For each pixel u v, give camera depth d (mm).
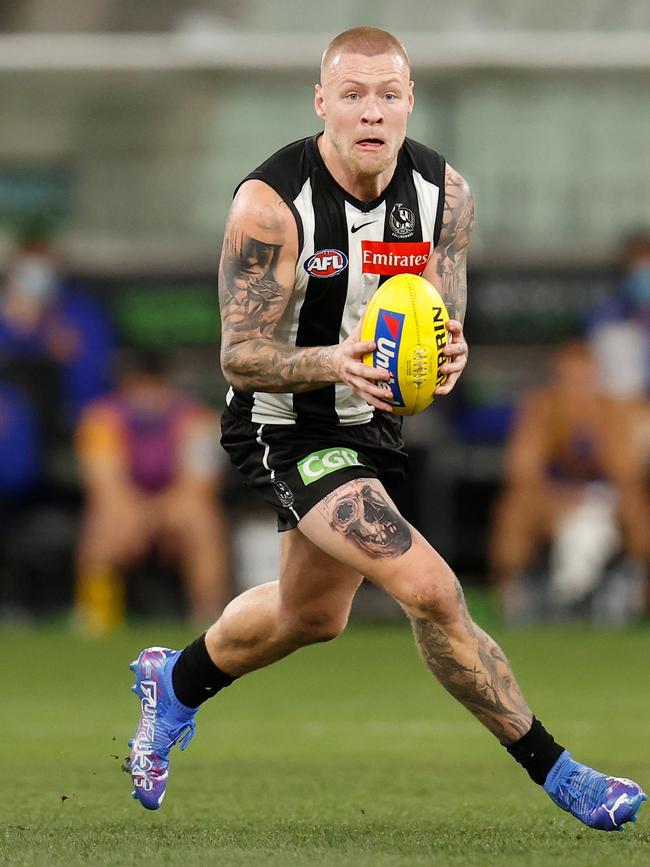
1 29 60312
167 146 57719
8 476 45156
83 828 14984
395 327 13969
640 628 44688
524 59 55531
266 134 58344
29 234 45312
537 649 38656
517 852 13148
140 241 53938
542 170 56094
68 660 36250
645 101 56625
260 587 15742
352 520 14289
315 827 15023
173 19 60719
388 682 32469
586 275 45188
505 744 14336
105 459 44156
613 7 60312
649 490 45219
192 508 44500
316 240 14805
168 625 45531
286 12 61188
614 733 23562
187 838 14188
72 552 46250
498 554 45719
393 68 14414
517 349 45406
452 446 45562
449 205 15312
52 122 57500
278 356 14438
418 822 15406
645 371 44844
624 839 14117
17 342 45000
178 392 44906
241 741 23078
